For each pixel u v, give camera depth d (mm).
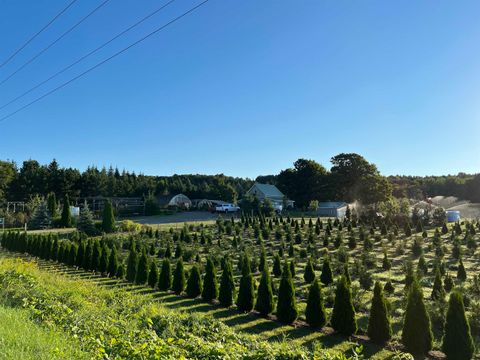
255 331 11719
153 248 26562
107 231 37219
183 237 30922
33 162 75688
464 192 68062
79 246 23016
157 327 8148
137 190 79625
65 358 5207
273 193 75438
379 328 10594
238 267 21000
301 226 37781
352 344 10625
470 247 24781
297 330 11828
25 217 45375
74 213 50906
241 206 57656
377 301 10766
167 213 63844
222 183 88375
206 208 73750
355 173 64812
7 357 4973
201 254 26125
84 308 9203
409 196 65312
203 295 15461
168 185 88250
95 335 6898
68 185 68500
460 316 9375
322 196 68500
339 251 22344
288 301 12492
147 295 15391
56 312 8438
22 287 11000
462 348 9203
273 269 19781
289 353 6461
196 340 6996
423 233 30250
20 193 66438
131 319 8641
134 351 5781
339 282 11609
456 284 17234
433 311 12125
